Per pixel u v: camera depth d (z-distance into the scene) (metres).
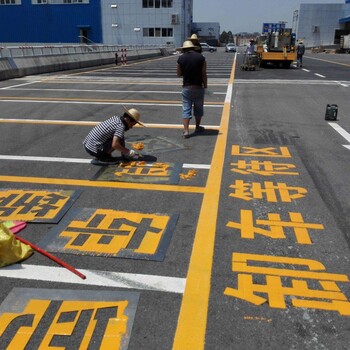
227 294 2.76
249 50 25.09
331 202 4.27
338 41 77.75
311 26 77.50
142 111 9.84
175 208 4.11
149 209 4.07
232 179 4.97
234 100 11.82
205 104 11.03
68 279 2.93
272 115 9.44
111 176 5.02
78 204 4.19
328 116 8.82
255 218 3.89
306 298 2.72
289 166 5.50
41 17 56.75
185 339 2.37
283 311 2.60
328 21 76.94
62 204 4.17
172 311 2.60
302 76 19.92
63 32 57.25
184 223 3.78
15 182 4.83
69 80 17.58
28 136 7.19
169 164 5.52
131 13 56.47
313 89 14.48
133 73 21.89
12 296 2.73
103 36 57.66
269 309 2.62
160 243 3.41
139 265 3.10
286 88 14.76
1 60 17.86
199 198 4.36
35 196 4.39
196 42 6.80
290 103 11.29
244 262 3.14
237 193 4.50
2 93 13.16
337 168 5.43
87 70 24.14
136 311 2.59
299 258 3.20
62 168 5.35
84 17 56.59
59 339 2.36
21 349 2.29
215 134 7.40
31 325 2.46
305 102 11.47
